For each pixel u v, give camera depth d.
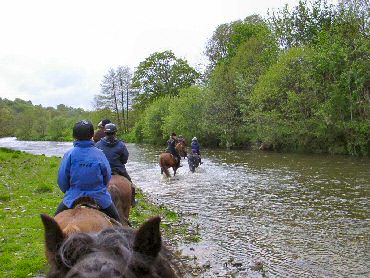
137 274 1.98
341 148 34.91
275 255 10.05
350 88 33.84
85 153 5.62
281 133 38.19
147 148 51.47
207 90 49.25
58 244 2.36
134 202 9.51
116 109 81.94
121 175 9.09
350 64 34.19
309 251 10.30
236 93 46.12
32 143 78.19
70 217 4.83
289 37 46.06
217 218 13.73
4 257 8.52
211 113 46.84
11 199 14.21
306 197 16.89
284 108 37.25
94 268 1.79
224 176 23.50
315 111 35.41
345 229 12.14
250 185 20.22
